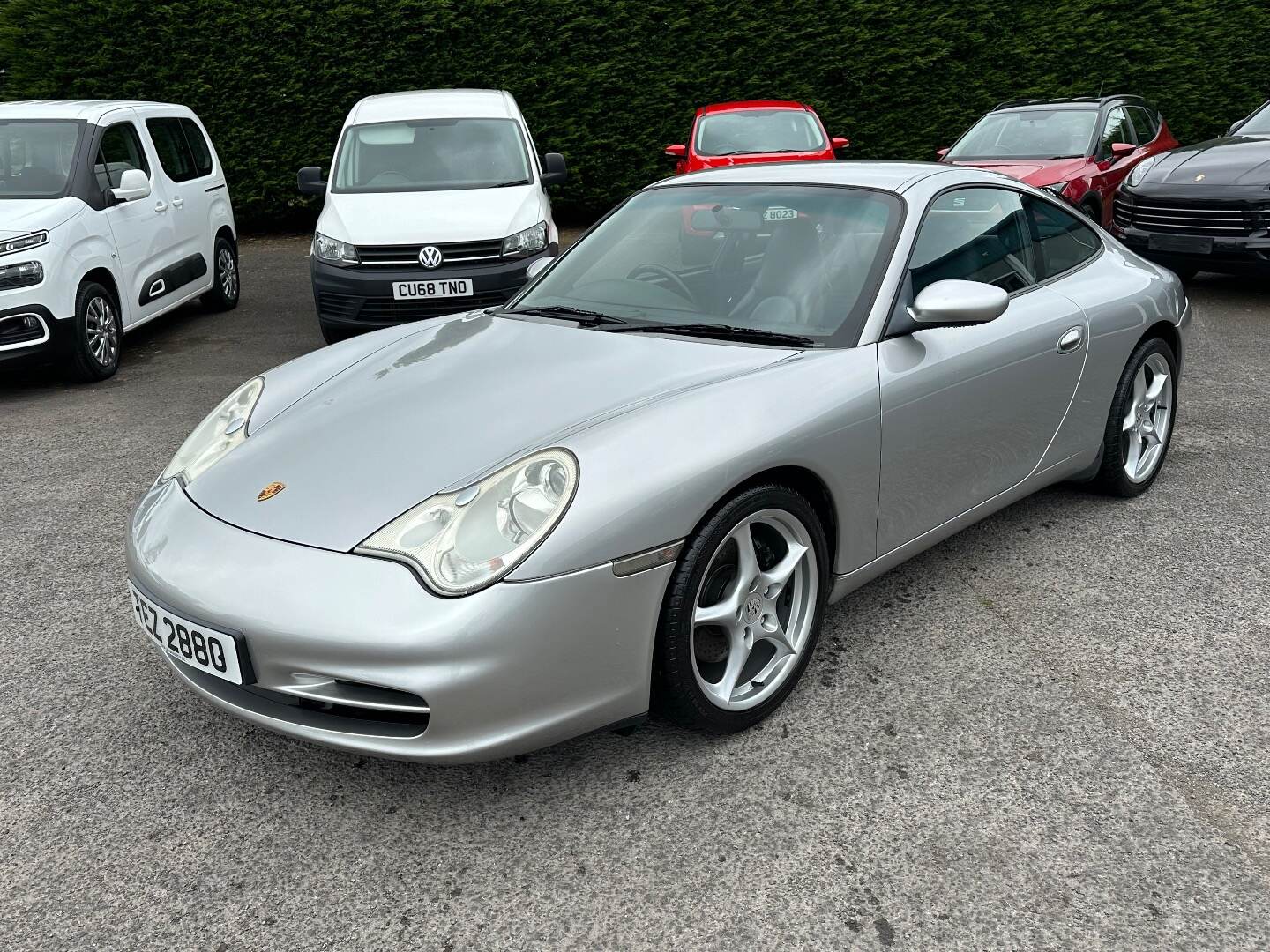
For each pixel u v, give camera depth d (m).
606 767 2.41
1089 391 3.55
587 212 13.53
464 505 2.13
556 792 2.33
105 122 6.98
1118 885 1.99
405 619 2.00
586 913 1.96
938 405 2.85
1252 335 6.80
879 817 2.21
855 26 12.70
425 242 6.56
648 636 2.22
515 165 7.59
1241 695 2.64
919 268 2.93
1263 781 2.30
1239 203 7.39
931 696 2.67
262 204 12.65
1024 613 3.11
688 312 2.96
